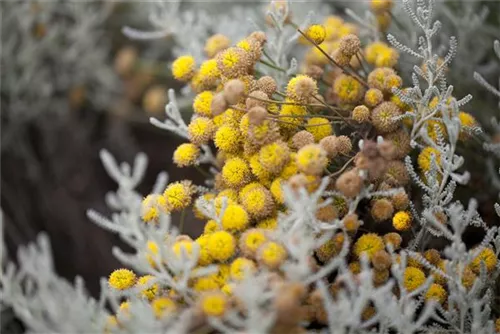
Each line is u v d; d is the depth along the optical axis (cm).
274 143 50
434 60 53
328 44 58
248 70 53
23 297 48
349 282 46
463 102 52
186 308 48
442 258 54
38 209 79
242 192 50
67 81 82
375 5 58
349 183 48
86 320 45
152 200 51
